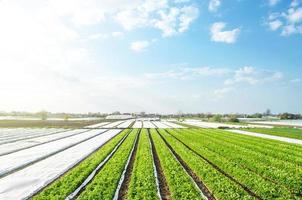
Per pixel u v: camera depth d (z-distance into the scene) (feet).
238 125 299.58
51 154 94.27
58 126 264.11
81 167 68.03
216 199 45.96
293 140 141.18
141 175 58.95
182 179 56.13
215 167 71.10
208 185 52.26
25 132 191.93
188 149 100.07
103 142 130.62
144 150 95.96
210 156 84.53
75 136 162.09
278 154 91.04
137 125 298.56
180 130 208.44
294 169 67.72
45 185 54.75
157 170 66.74
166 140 133.80
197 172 62.34
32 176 61.98
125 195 47.62
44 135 168.25
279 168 69.05
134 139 135.33
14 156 89.81
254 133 182.50
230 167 67.51
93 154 91.04
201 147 106.32
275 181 58.03
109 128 238.68
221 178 56.80
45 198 45.11
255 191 49.32
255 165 70.54
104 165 72.08
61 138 150.10
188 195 46.32
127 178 58.70
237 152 93.30
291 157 85.51
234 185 51.85
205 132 187.21
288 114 590.14
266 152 95.04
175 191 48.26
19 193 49.19
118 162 73.20
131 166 70.74
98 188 49.83
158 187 52.70
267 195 46.65
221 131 198.49
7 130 211.00
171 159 78.07
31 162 79.82
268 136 161.48
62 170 68.23
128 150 96.12
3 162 79.25
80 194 46.85
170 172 62.03
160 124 327.26
